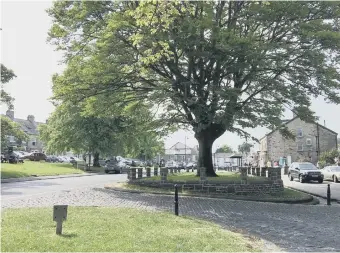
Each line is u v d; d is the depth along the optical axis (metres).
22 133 43.44
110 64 21.66
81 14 22.17
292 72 21.41
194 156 140.62
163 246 7.64
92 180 31.11
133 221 10.41
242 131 21.62
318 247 9.00
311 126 75.19
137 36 15.88
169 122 25.06
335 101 21.73
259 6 20.34
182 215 12.60
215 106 20.59
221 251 7.63
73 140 54.06
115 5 21.31
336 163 58.06
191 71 22.38
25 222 9.89
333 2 21.50
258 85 21.41
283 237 10.02
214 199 19.19
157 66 23.44
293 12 20.52
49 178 33.28
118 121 53.94
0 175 29.67
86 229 9.06
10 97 36.09
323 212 15.53
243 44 18.97
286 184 33.75
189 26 18.45
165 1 10.73
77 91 23.67
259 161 91.31
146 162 93.94
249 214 14.13
